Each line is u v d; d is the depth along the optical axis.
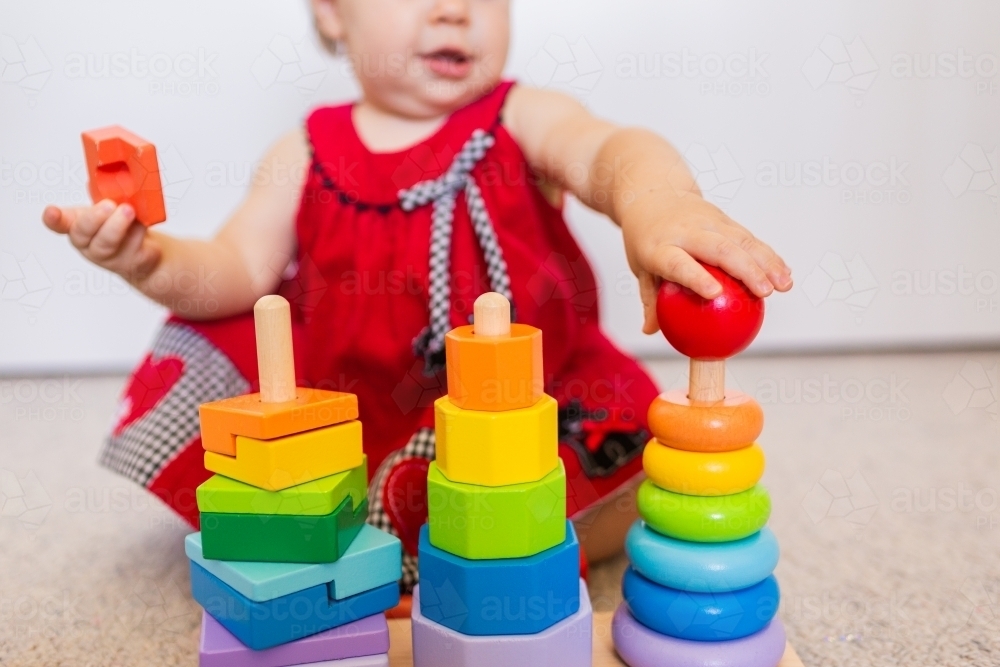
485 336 0.56
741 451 0.60
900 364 1.60
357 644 0.56
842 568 0.85
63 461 1.22
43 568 0.88
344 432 0.58
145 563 0.89
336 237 0.93
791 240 1.61
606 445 0.84
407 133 0.94
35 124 1.46
